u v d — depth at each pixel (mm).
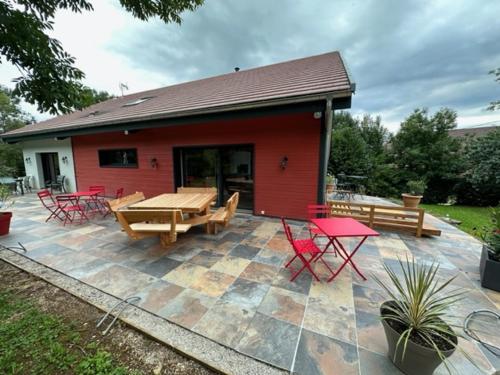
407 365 1412
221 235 4125
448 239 4035
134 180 7203
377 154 15727
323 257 3250
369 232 2492
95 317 2049
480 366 1521
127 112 6957
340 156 13414
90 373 1506
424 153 13516
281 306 2152
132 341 1785
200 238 3971
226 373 1483
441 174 12992
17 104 15086
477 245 3752
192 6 3811
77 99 3201
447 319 1985
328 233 2449
